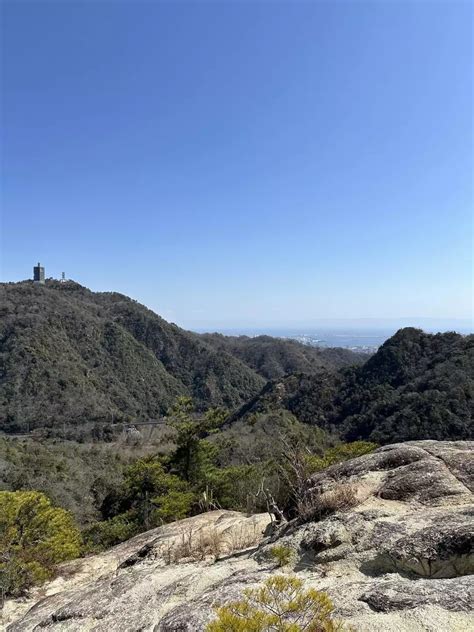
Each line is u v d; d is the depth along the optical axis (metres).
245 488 18.58
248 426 50.53
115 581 5.16
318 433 43.12
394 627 2.70
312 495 5.26
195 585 4.30
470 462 5.05
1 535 8.19
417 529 3.92
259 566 4.42
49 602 5.25
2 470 40.19
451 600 2.86
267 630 2.47
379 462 5.70
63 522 10.00
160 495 20.64
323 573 3.83
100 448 63.12
